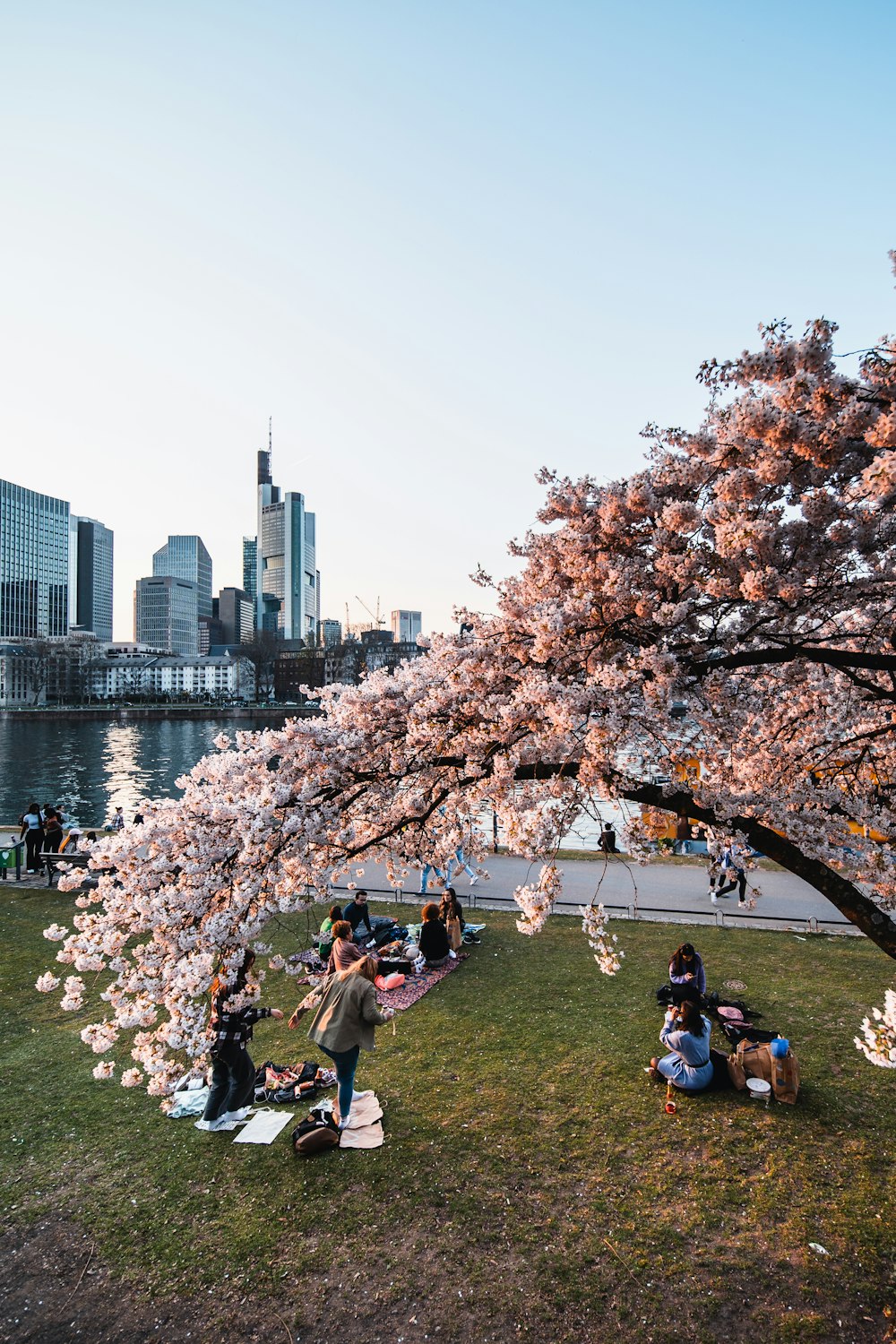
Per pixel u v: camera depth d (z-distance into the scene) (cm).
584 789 699
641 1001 1141
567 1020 1078
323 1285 600
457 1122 820
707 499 698
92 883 1878
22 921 1650
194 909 588
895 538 655
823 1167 723
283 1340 552
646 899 1744
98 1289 605
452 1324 559
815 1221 650
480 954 1382
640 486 678
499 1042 1012
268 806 618
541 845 658
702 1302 570
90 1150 789
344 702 781
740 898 1681
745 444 613
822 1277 589
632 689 688
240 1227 667
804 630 791
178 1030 562
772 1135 780
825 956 1342
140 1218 682
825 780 866
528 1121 819
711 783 709
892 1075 898
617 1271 604
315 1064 966
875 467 459
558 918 1614
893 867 739
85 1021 1123
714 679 700
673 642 723
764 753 786
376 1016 800
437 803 766
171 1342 554
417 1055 981
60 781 6412
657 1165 737
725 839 725
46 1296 600
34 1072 963
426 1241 643
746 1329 545
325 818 682
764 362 551
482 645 748
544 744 677
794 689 889
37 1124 841
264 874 623
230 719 16325
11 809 4850
